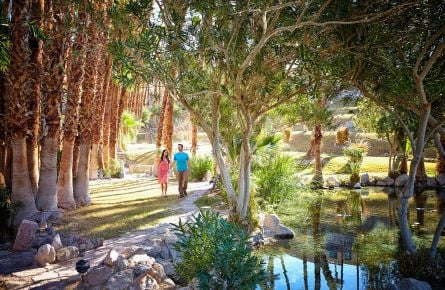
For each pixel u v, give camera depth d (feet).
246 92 25.62
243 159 27.43
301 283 20.88
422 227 33.42
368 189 60.08
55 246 21.09
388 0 20.54
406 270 21.54
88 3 23.80
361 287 20.13
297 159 86.43
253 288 16.88
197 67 24.09
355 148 65.82
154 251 21.20
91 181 57.88
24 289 16.47
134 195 42.52
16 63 26.50
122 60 20.34
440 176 60.95
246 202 27.40
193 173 58.49
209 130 27.35
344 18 21.11
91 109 36.19
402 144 62.90
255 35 24.16
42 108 30.99
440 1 20.56
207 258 17.19
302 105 32.86
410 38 22.50
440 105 27.14
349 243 28.30
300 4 21.07
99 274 17.04
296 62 26.00
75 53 31.55
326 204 46.24
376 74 24.17
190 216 30.40
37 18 28.40
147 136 148.87
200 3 19.76
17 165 27.73
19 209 27.48
